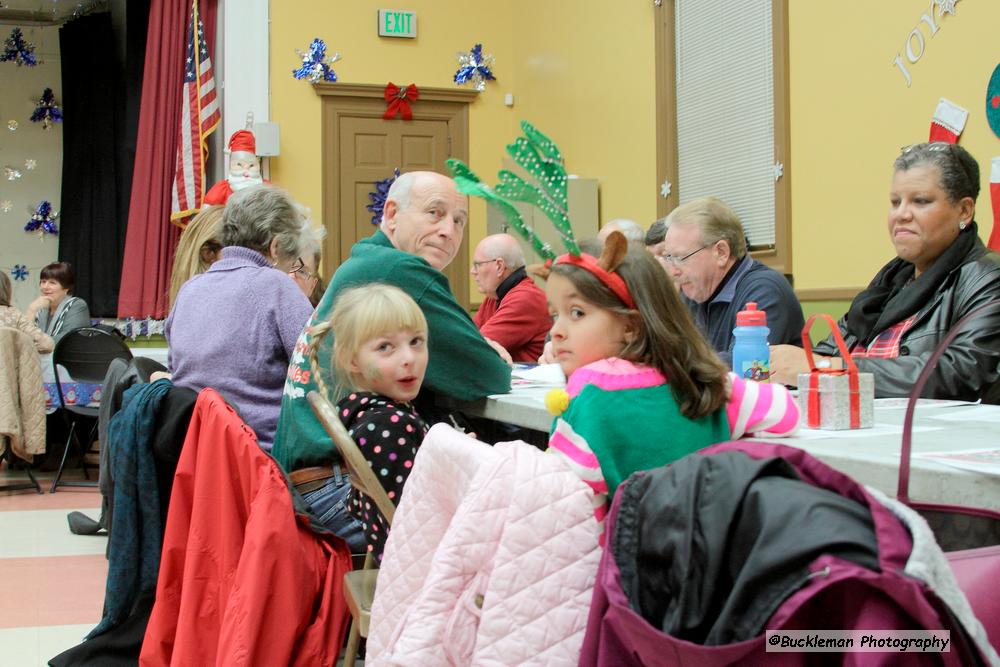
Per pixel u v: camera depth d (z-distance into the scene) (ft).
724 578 2.59
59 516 15.67
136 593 7.68
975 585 2.86
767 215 15.89
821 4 14.53
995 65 11.43
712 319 9.70
